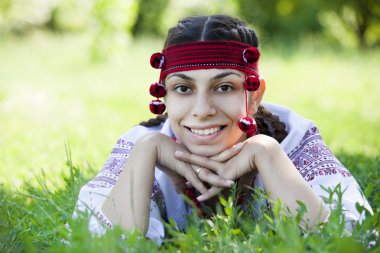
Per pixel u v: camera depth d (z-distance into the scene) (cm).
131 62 1422
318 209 266
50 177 442
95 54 1392
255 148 277
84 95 1024
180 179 295
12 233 293
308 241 239
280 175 272
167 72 287
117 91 1070
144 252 241
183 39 282
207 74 278
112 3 1380
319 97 1014
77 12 1625
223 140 286
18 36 1947
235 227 267
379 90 1089
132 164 284
